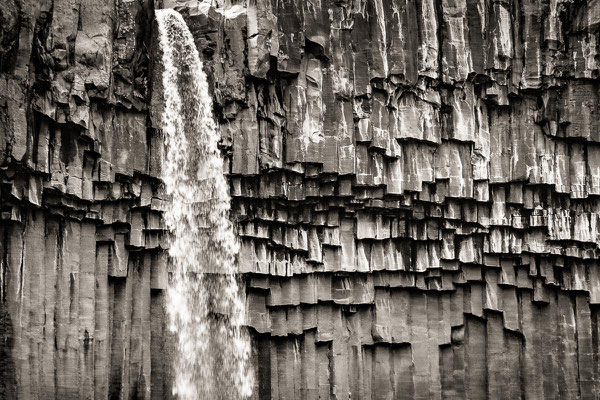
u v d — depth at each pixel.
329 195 28.89
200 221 27.30
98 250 25.42
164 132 26.78
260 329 28.02
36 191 23.61
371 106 29.44
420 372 29.84
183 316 26.86
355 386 29.30
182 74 27.41
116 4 25.95
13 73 23.11
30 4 23.53
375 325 29.69
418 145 30.08
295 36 28.53
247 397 27.77
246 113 28.09
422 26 30.23
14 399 22.39
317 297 29.06
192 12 27.91
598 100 30.83
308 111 28.70
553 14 30.88
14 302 22.81
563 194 31.06
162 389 26.17
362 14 29.62
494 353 30.53
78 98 24.41
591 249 31.02
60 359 23.88
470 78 30.58
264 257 28.23
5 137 22.69
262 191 28.19
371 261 29.66
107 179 25.27
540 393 30.38
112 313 25.55
